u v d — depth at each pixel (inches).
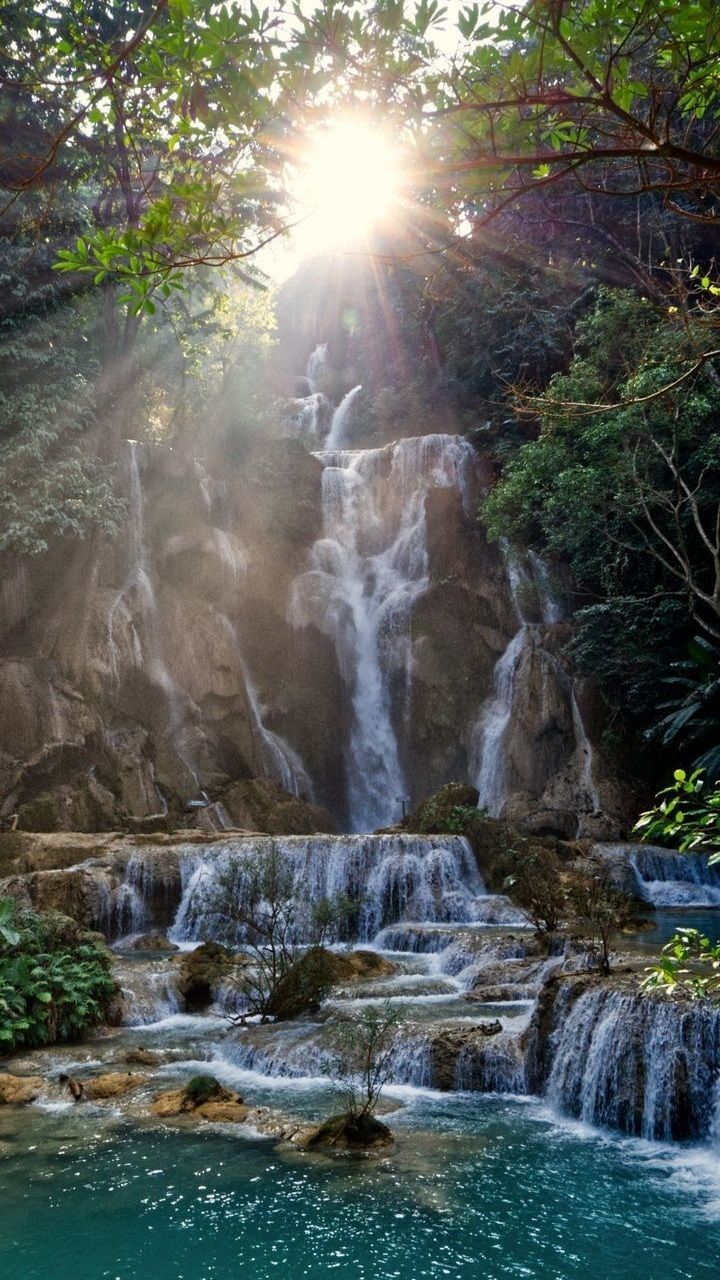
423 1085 398.6
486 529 1217.4
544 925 674.2
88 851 755.4
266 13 119.0
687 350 713.0
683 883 846.5
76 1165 305.1
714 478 924.6
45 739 909.2
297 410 1663.4
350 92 122.9
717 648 717.3
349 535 1270.9
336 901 667.4
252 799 977.5
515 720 1075.3
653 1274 229.9
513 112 129.7
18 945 517.3
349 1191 281.7
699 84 124.9
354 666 1194.6
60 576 998.4
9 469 954.7
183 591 1096.8
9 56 151.3
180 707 1035.3
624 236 1042.1
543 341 1255.5
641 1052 343.9
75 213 968.9
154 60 124.9
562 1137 333.4
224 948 590.9
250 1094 381.7
